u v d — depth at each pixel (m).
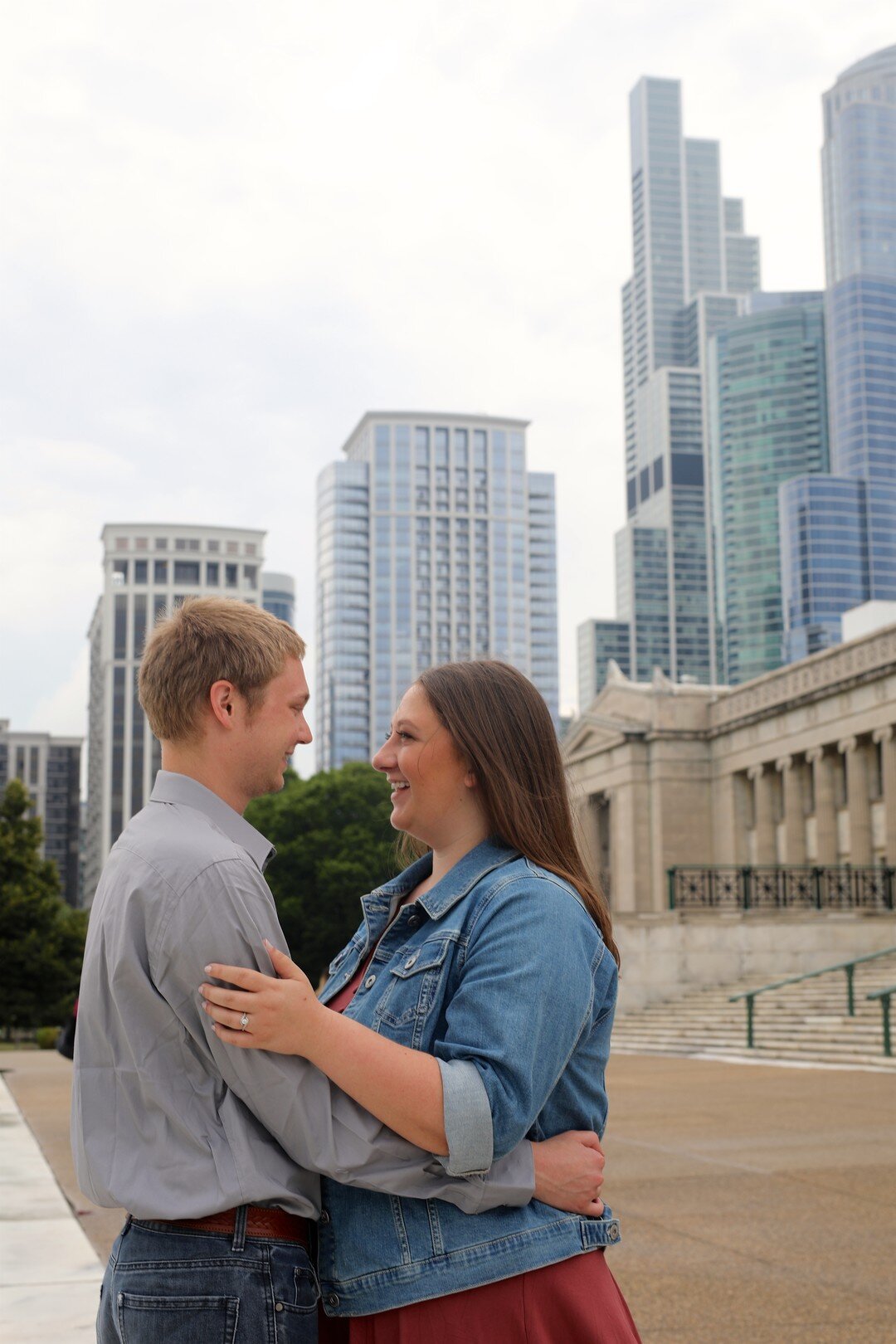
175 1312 2.44
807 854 47.59
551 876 2.79
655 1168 10.20
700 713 53.50
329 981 3.14
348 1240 2.61
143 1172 2.50
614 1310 2.66
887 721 42.47
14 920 53.31
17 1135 12.89
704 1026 26.33
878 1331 5.69
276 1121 2.48
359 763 65.88
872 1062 19.30
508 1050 2.52
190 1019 2.52
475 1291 2.55
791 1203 8.66
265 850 2.85
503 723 2.95
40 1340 5.27
